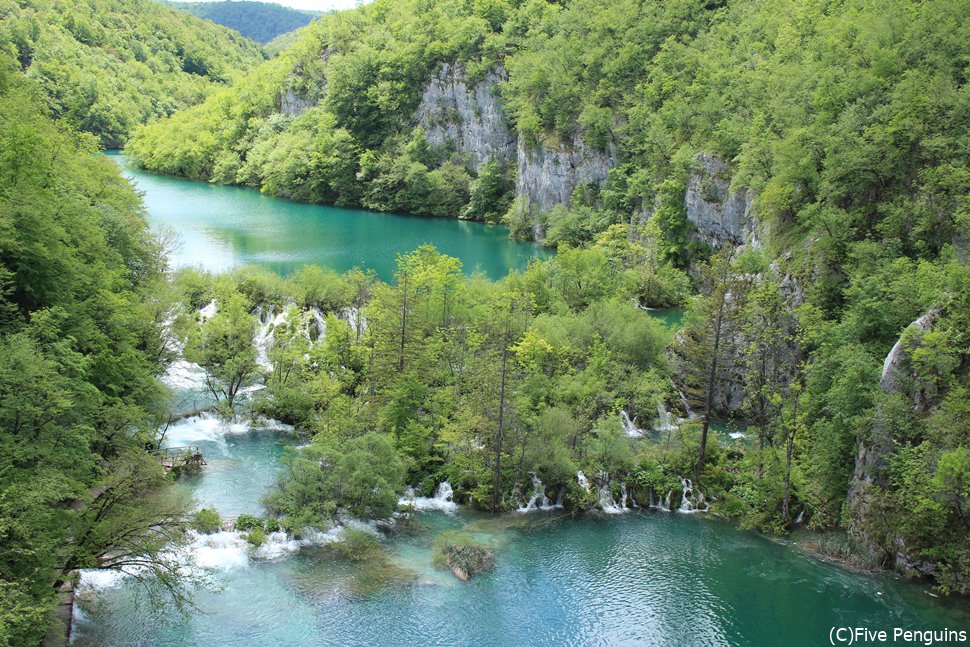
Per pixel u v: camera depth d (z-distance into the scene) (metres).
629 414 63.12
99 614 35.59
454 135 186.25
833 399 48.97
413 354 58.44
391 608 38.31
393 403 54.31
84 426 36.97
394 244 135.12
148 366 55.12
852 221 60.78
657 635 37.69
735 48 117.38
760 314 59.38
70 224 50.72
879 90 66.12
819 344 55.84
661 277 98.81
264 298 82.25
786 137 72.31
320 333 77.38
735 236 95.75
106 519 36.41
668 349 70.12
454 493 51.00
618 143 132.12
